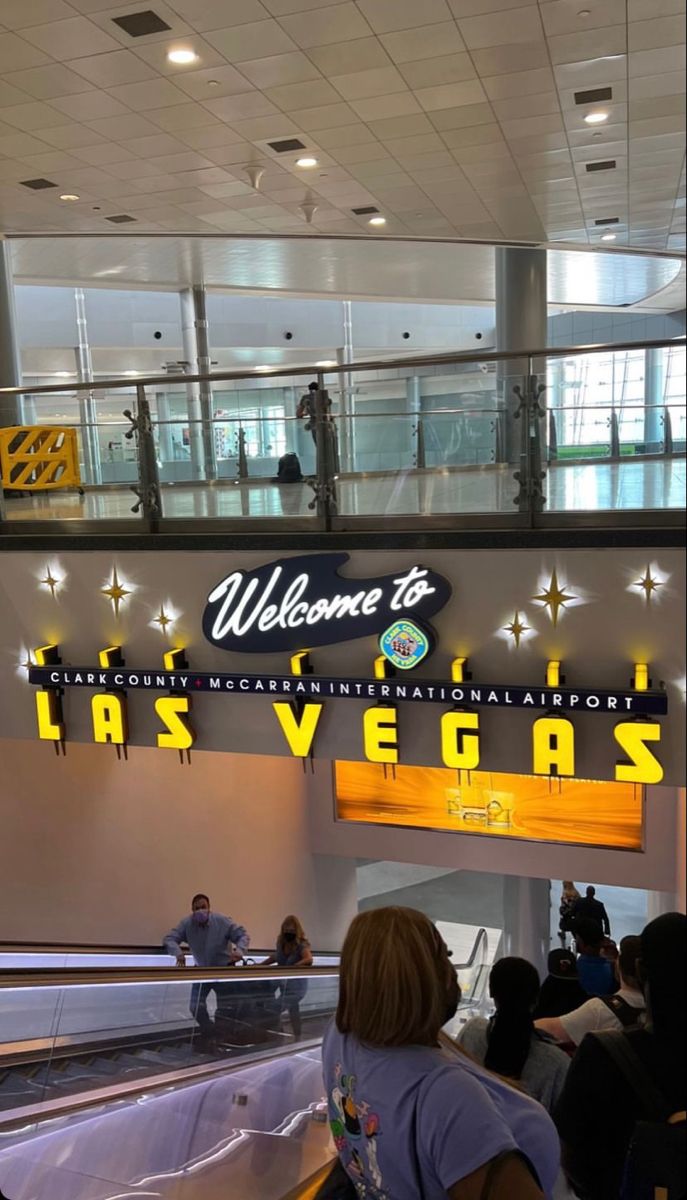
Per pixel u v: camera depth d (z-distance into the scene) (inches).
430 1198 52.2
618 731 222.7
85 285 759.7
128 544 263.1
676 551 219.1
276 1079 196.2
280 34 263.1
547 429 231.8
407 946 56.1
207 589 258.4
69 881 327.9
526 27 262.8
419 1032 55.3
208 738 263.6
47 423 268.7
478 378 234.7
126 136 343.6
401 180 414.0
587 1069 74.2
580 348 227.1
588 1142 74.2
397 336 998.4
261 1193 150.2
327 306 967.6
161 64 280.5
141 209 447.8
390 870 785.6
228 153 367.2
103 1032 176.7
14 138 342.6
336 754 255.0
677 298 1011.9
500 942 633.6
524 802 468.1
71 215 455.2
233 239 568.1
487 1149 49.9
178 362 923.4
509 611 233.0
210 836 417.7
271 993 236.5
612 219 511.5
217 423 259.6
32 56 272.4
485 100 317.4
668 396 221.9
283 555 250.2
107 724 265.3
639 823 447.8
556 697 224.4
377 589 241.6
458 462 238.4
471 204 463.2
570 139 362.9
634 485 226.4
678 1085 71.6
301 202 445.7
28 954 256.5
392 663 241.4
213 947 320.8
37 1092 154.7
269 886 466.0
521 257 604.7
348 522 250.2
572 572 227.0
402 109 323.9
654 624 222.7
